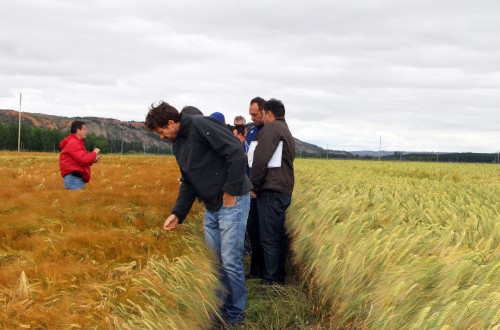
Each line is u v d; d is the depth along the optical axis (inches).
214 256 175.6
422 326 107.5
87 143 3959.2
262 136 212.7
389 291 131.4
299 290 198.7
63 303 115.6
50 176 395.9
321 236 194.1
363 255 152.6
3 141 3629.4
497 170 829.2
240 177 156.6
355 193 258.2
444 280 123.3
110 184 308.3
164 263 149.2
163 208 222.7
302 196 293.1
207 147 159.3
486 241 150.7
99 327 108.8
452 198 247.3
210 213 172.6
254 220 232.8
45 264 137.6
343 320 146.2
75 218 189.0
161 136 162.7
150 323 115.1
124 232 178.2
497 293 105.0
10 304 111.1
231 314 167.5
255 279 225.8
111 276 136.9
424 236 153.0
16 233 168.2
